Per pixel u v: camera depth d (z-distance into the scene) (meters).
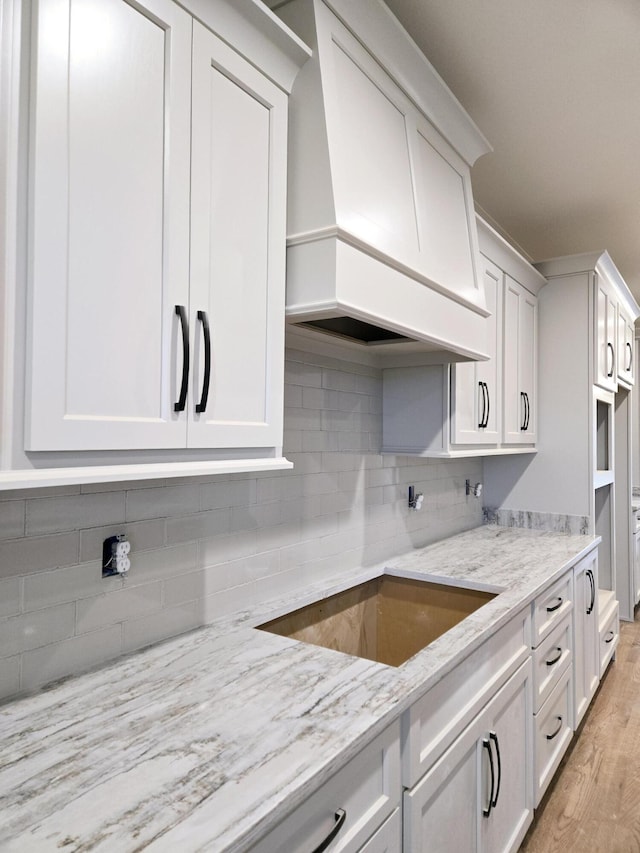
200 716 1.07
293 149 1.37
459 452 2.34
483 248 2.54
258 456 1.23
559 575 2.30
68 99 0.87
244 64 1.18
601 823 2.17
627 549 4.47
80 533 1.24
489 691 1.66
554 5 1.60
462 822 1.50
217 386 1.12
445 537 2.96
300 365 1.91
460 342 1.87
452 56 1.82
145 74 0.98
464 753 1.50
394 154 1.61
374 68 1.54
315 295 1.31
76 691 1.16
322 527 2.01
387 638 2.27
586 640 2.85
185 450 1.06
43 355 0.83
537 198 2.82
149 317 0.99
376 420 2.33
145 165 0.98
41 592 1.17
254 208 1.21
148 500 1.39
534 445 3.26
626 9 1.61
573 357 3.23
